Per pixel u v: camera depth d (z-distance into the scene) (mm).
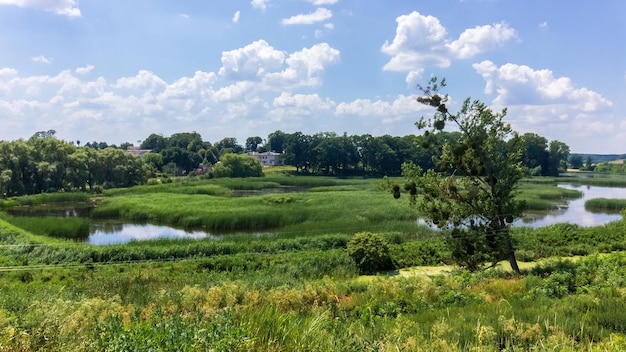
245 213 39531
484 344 6336
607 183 91688
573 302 9336
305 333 5582
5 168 64562
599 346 6164
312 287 14133
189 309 12039
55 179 70562
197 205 47875
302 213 39781
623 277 12836
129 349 4277
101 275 19812
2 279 18641
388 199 49062
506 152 19375
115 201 52594
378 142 120500
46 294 14258
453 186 18984
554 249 25156
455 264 21719
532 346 6086
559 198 60562
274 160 178500
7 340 4938
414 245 24422
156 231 38281
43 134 166875
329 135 137750
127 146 197375
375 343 5719
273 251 24547
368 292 13812
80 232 35781
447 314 9523
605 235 28109
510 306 9289
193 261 22000
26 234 30859
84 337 5121
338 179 108188
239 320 6031
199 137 191625
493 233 18406
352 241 22484
